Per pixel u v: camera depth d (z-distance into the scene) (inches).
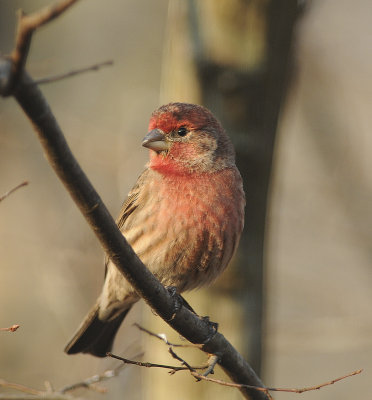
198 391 373.1
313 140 575.5
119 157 601.6
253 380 298.8
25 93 187.6
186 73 364.5
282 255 633.0
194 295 376.8
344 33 650.2
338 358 652.1
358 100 661.9
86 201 221.0
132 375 490.3
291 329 456.1
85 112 671.8
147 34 714.2
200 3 360.2
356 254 610.5
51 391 304.2
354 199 565.3
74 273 541.6
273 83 361.4
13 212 598.2
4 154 609.0
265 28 355.9
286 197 618.2
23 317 576.4
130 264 247.0
